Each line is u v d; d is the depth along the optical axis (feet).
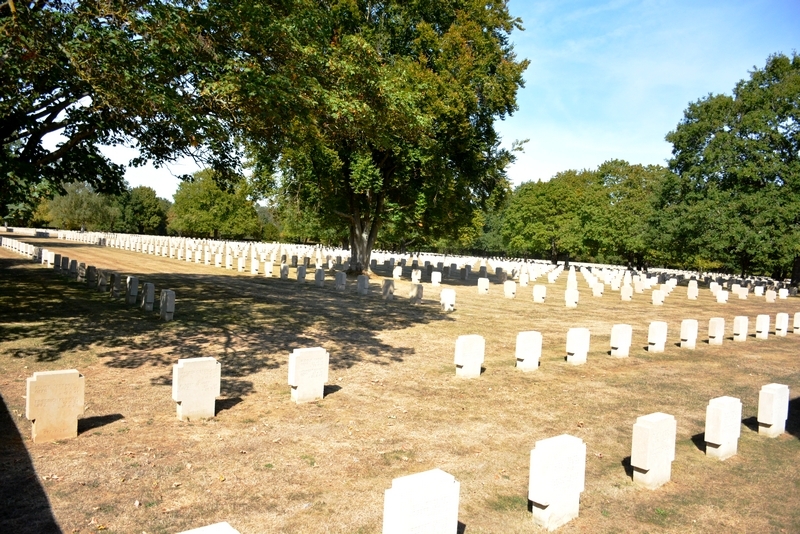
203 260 122.21
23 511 16.42
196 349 38.42
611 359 45.09
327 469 20.84
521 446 24.61
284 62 41.57
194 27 36.50
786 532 18.37
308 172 94.32
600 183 189.78
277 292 74.64
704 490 21.48
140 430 23.40
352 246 110.32
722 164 134.21
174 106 34.09
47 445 21.38
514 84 97.40
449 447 23.90
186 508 17.29
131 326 44.98
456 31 89.97
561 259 267.18
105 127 42.98
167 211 352.49
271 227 308.40
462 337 35.83
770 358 49.83
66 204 261.85
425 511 14.21
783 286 148.97
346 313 59.62
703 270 226.17
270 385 31.19
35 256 101.86
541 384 35.81
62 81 39.68
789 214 122.42
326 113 44.21
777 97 133.49
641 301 93.97
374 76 47.78
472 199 110.01
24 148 44.47
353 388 31.99
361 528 16.72
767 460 25.13
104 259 116.78
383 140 51.98
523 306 77.00
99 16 34.06
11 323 43.83
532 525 17.72
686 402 33.71
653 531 17.98
